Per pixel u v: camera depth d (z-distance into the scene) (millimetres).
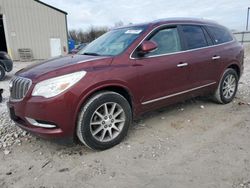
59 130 3025
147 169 2902
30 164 3104
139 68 3564
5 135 3904
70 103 2979
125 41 3812
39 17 22641
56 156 3266
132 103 3594
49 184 2703
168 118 4461
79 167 2996
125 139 3656
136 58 3592
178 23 4297
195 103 5281
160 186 2582
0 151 3439
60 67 3182
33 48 22828
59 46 24312
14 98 3332
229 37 5305
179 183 2613
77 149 3422
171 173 2801
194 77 4359
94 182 2705
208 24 4906
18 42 22016
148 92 3730
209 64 4586
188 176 2729
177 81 4090
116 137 3436
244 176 2680
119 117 3486
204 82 4594
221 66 4863
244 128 3949
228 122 4223
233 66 5293
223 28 5270
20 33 21969
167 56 3928
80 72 3092
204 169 2844
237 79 5387
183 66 4109
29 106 3008
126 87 3436
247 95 5973
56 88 2945
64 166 3033
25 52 22344
